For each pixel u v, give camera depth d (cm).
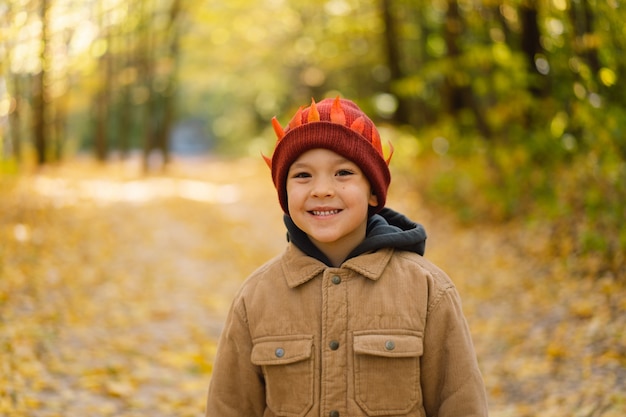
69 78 1094
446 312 153
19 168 1020
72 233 707
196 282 623
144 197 1123
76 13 828
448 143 951
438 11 933
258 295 159
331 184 150
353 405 147
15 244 604
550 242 580
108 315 493
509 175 709
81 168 1486
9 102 833
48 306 480
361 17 1153
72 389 360
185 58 1903
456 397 150
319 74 1672
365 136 156
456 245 689
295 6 1345
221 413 161
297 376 150
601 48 445
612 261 485
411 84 877
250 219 1005
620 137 436
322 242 157
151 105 1658
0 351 381
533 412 325
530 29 638
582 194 564
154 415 342
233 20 1580
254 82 2086
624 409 305
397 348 146
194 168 1948
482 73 768
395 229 161
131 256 681
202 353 438
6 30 659
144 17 1314
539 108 649
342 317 151
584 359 369
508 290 521
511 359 396
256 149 2109
